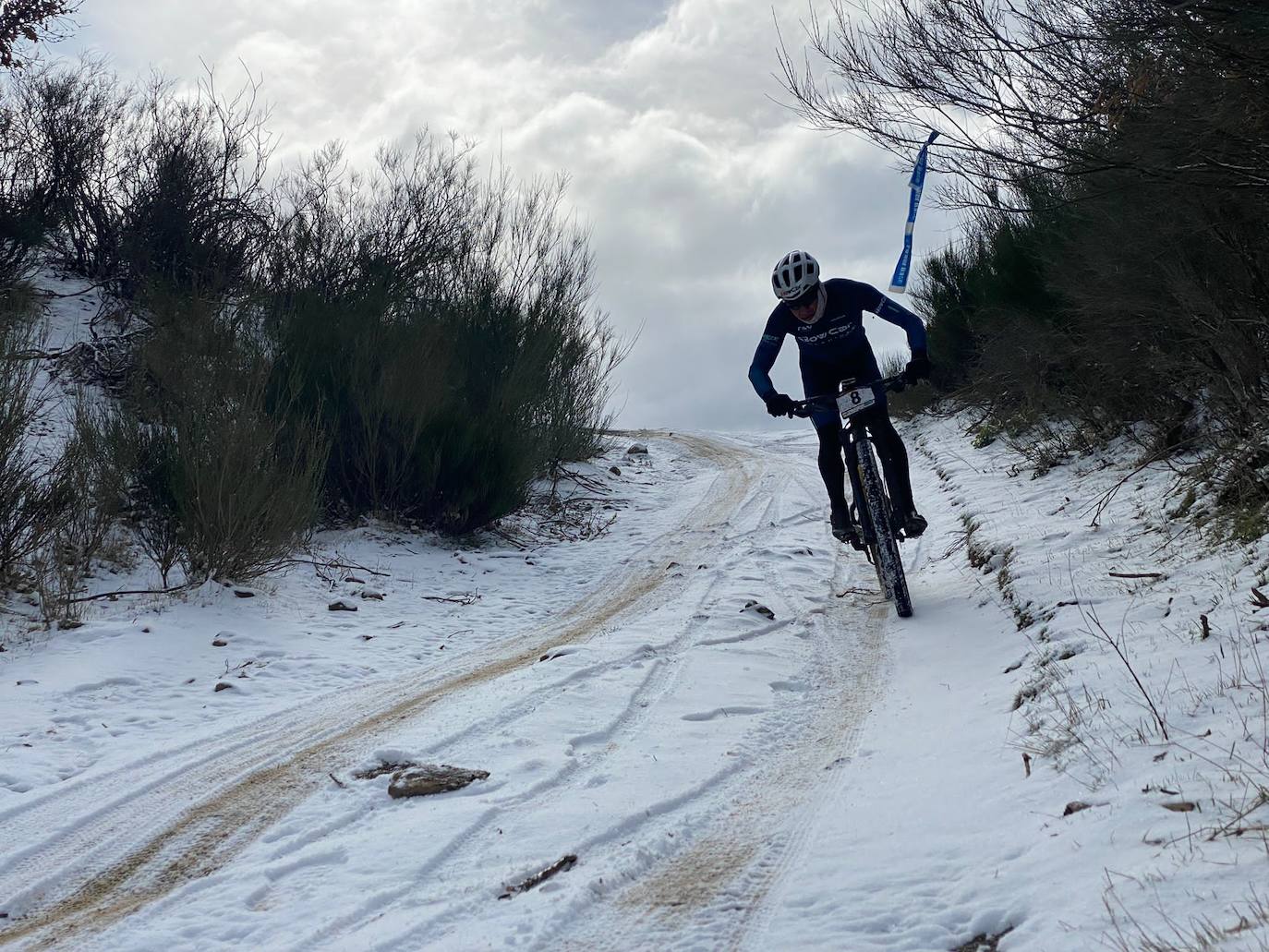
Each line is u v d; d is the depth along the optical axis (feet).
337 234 45.16
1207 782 9.29
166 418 29.04
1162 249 21.25
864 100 20.38
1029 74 18.54
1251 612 13.55
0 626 22.40
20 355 26.45
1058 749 11.48
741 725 15.51
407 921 9.66
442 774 13.64
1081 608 16.72
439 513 36.35
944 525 30.50
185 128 50.03
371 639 23.84
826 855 10.46
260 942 9.56
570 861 10.76
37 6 46.73
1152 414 27.91
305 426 31.65
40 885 11.40
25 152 47.42
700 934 9.11
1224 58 15.17
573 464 53.11
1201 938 6.77
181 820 13.08
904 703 15.75
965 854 9.77
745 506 42.06
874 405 20.40
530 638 23.82
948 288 52.54
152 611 24.14
